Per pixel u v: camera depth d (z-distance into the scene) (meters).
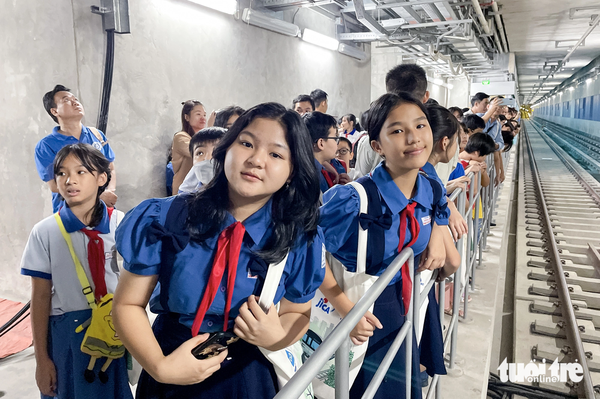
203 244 0.84
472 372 2.26
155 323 0.98
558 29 10.48
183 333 0.92
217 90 4.58
